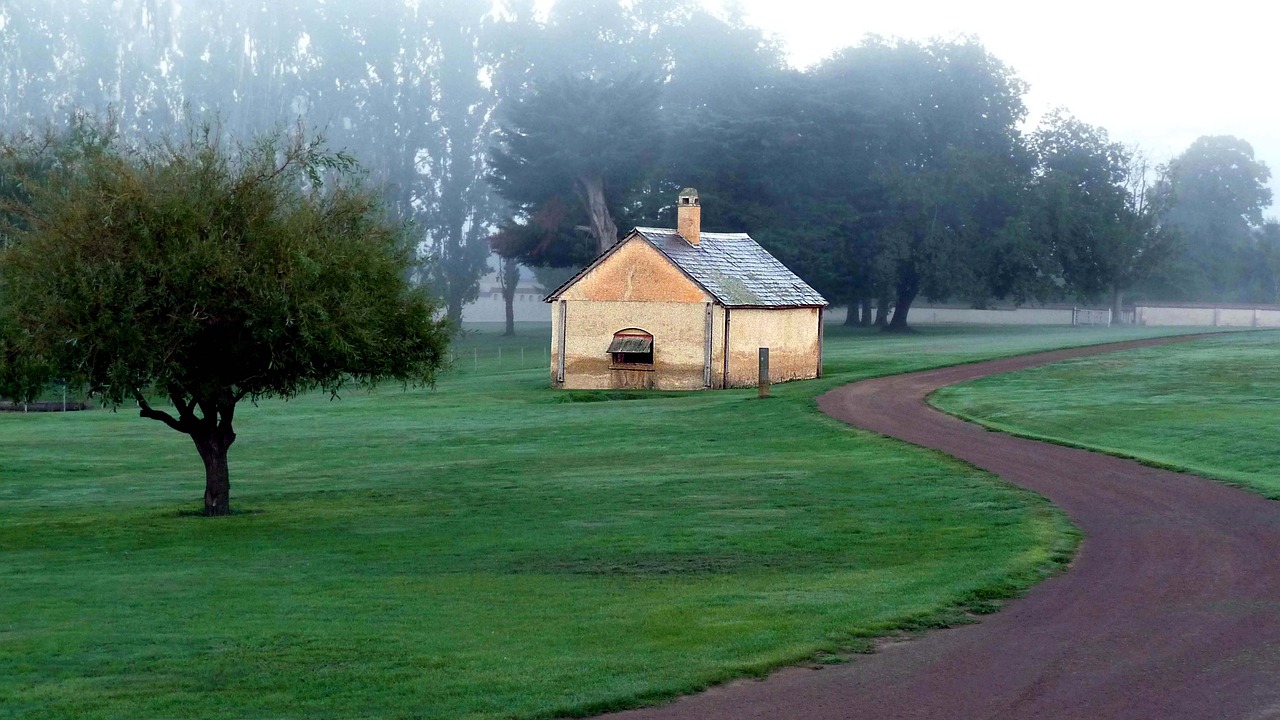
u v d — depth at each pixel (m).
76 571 18.08
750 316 53.06
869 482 24.78
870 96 102.69
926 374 51.34
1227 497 21.38
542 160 89.31
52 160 28.19
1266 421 31.58
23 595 15.73
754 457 30.39
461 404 50.09
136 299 21.69
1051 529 18.55
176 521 24.06
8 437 42.28
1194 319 111.19
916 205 99.06
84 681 11.18
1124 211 108.12
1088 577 15.21
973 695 10.51
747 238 59.09
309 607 14.54
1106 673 11.07
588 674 11.16
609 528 20.75
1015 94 110.62
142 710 10.23
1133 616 13.16
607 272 53.72
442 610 14.21
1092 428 33.50
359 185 25.23
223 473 25.22
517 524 21.84
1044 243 102.62
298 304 22.25
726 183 100.75
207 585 16.34
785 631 12.62
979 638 12.38
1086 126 112.31
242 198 22.86
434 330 25.59
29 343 21.53
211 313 22.44
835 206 99.62
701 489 25.08
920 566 16.17
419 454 35.50
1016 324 117.75
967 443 30.45
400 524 22.72
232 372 23.67
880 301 110.00
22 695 10.70
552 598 14.85
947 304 126.25
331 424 44.03
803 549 17.95
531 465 31.45
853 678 11.07
